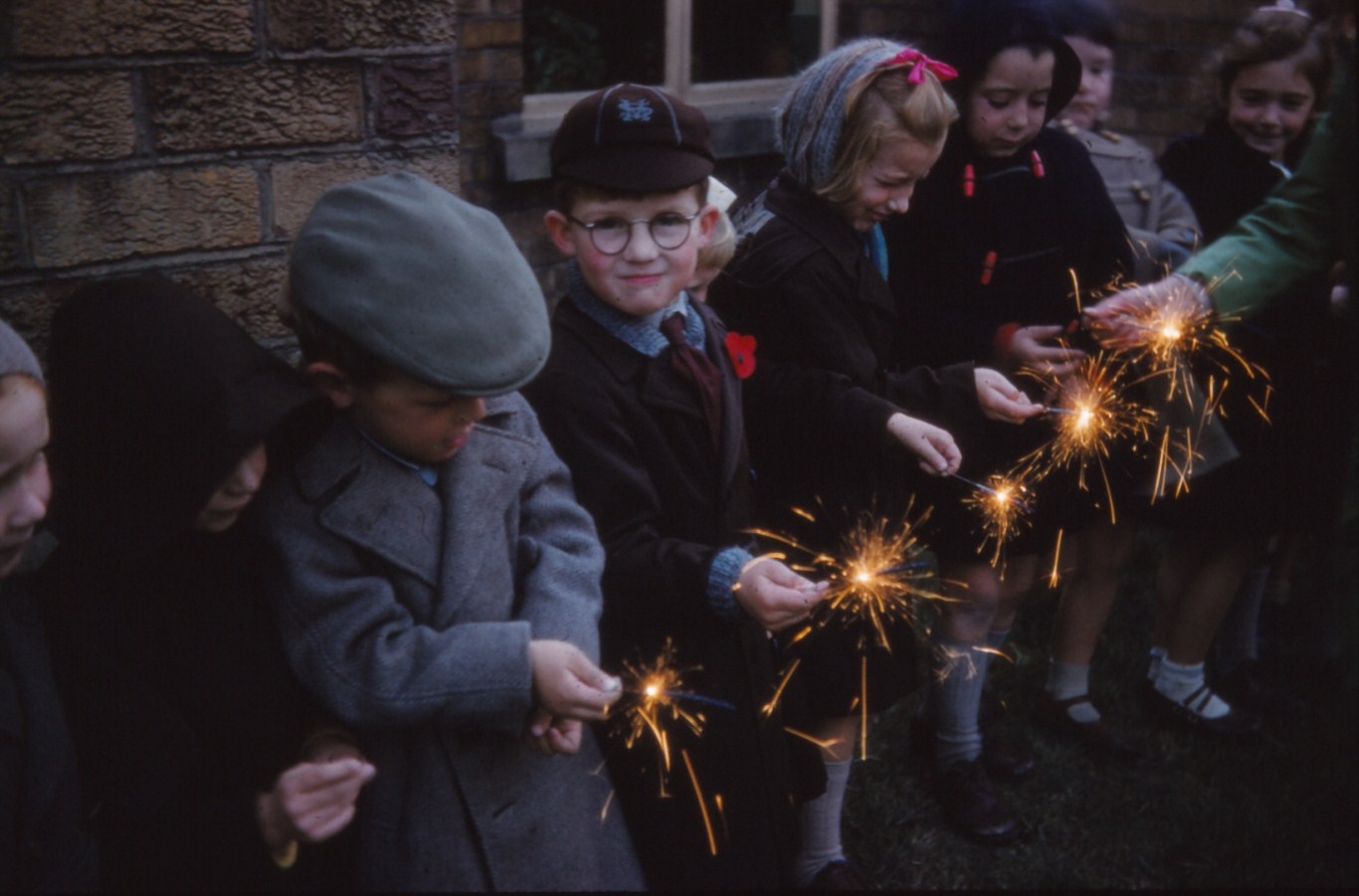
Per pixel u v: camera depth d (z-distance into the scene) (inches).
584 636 61.0
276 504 56.2
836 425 79.7
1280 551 133.0
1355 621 79.3
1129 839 104.2
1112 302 90.4
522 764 61.2
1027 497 98.6
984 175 95.9
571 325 69.8
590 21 169.0
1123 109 187.3
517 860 60.8
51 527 53.2
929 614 127.5
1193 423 99.0
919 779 110.6
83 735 50.8
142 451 50.0
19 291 63.4
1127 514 108.8
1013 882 99.3
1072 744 116.2
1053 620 134.2
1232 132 112.0
